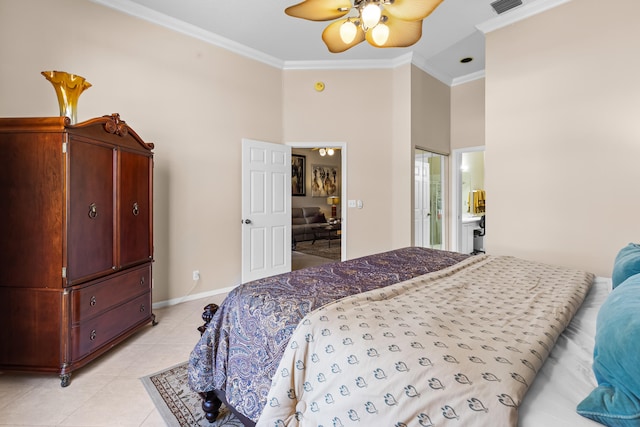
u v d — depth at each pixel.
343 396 0.89
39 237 1.88
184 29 3.30
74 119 2.10
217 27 3.36
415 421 0.75
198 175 3.47
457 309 1.16
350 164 4.27
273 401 1.00
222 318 1.47
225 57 3.66
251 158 3.84
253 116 3.93
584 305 1.39
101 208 2.14
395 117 4.21
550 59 2.82
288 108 4.23
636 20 2.39
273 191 4.06
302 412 0.98
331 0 2.01
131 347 2.33
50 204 1.87
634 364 0.65
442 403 0.74
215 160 3.60
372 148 4.25
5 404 1.67
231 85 3.72
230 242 3.75
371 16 1.94
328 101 4.23
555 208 2.80
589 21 2.60
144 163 2.60
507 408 0.68
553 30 2.79
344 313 1.10
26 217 1.89
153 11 3.04
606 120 2.53
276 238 4.09
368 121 4.24
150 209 2.68
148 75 3.09
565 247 2.75
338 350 0.96
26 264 1.89
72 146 1.91
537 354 0.85
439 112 4.66
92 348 2.04
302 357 1.02
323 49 3.86
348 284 1.55
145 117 3.08
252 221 3.85
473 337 0.93
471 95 4.68
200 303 3.31
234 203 3.78
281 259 4.14
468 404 0.71
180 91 3.31
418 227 5.03
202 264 3.52
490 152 3.21
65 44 2.63
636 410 0.61
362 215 4.29
